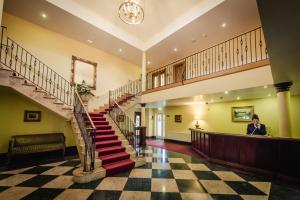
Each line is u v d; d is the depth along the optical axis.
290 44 2.20
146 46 8.52
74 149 7.28
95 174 3.95
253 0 4.88
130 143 5.96
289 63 2.89
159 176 4.20
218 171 4.61
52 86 6.94
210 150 5.71
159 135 12.34
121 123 7.35
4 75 4.39
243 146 4.73
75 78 7.74
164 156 6.43
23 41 6.26
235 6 5.17
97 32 7.12
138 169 4.77
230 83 4.86
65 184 3.66
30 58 6.39
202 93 5.65
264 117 6.57
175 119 10.67
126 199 3.03
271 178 4.04
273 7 1.46
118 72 9.83
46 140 6.14
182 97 6.42
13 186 3.54
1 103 5.61
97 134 5.68
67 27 6.79
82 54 8.10
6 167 4.90
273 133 6.29
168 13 6.59
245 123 7.18
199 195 3.20
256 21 5.94
